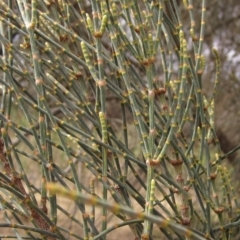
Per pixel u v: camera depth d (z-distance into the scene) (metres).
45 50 0.33
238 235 0.53
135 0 0.32
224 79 0.83
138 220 0.31
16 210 0.31
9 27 0.34
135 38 0.32
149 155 0.30
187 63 0.33
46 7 0.35
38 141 0.31
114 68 0.35
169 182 0.33
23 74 0.32
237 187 0.74
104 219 0.31
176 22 0.36
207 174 0.35
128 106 0.34
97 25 0.30
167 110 0.34
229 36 0.90
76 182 0.30
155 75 0.34
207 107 0.37
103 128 0.31
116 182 0.33
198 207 0.63
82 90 0.35
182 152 0.33
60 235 0.31
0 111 0.34
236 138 0.77
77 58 0.33
